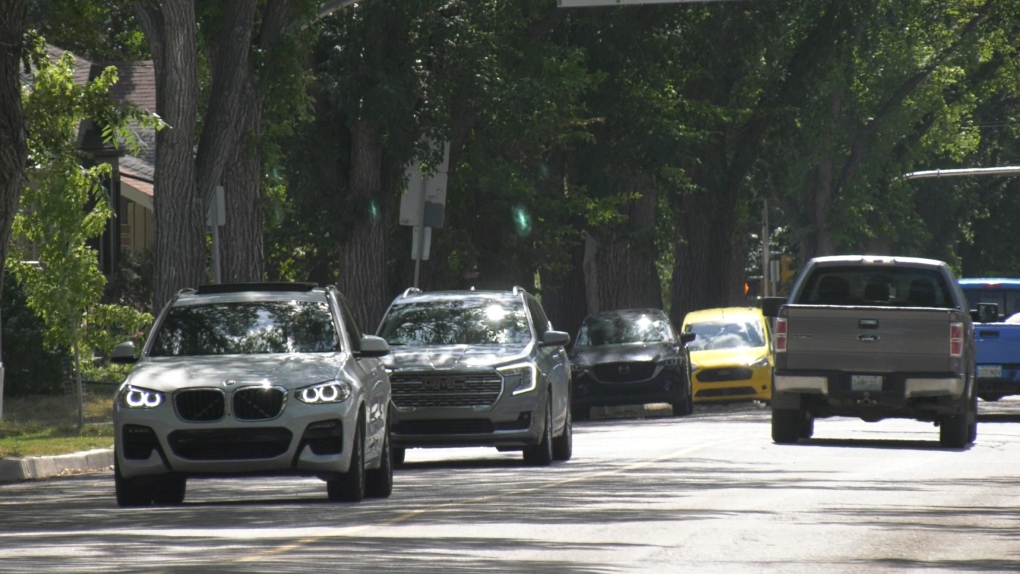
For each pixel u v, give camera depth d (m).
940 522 42.41
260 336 52.09
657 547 36.88
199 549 36.44
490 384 64.81
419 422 64.88
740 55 153.75
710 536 39.09
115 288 141.88
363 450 49.81
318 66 108.75
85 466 72.88
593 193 135.88
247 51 86.00
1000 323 103.81
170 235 83.56
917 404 72.19
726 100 157.75
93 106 77.62
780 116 159.50
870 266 75.88
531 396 64.88
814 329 72.56
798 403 73.75
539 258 124.94
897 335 71.75
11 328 108.94
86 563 34.00
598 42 133.25
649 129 135.25
